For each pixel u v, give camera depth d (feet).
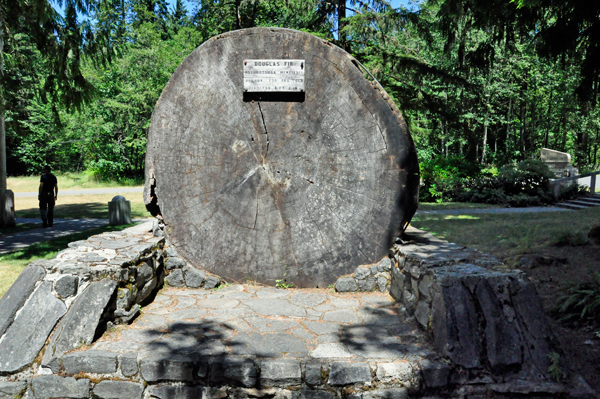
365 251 16.15
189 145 16.63
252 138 16.48
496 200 57.06
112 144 89.35
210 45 16.38
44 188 38.04
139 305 13.47
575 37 22.15
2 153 38.17
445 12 31.55
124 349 10.42
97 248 14.19
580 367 11.32
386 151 15.98
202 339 11.19
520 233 26.78
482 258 12.84
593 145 127.13
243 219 16.52
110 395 9.84
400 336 11.49
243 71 16.21
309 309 13.85
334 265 16.21
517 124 119.75
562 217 37.01
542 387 9.46
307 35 16.01
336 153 16.22
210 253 16.55
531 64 92.22
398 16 53.16
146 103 88.33
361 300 14.85
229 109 16.48
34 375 10.09
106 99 85.35
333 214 16.25
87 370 9.96
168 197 16.72
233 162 16.55
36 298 11.34
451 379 9.65
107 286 11.75
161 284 15.99
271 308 13.91
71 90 31.68
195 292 15.74
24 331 10.75
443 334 10.30
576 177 56.85
